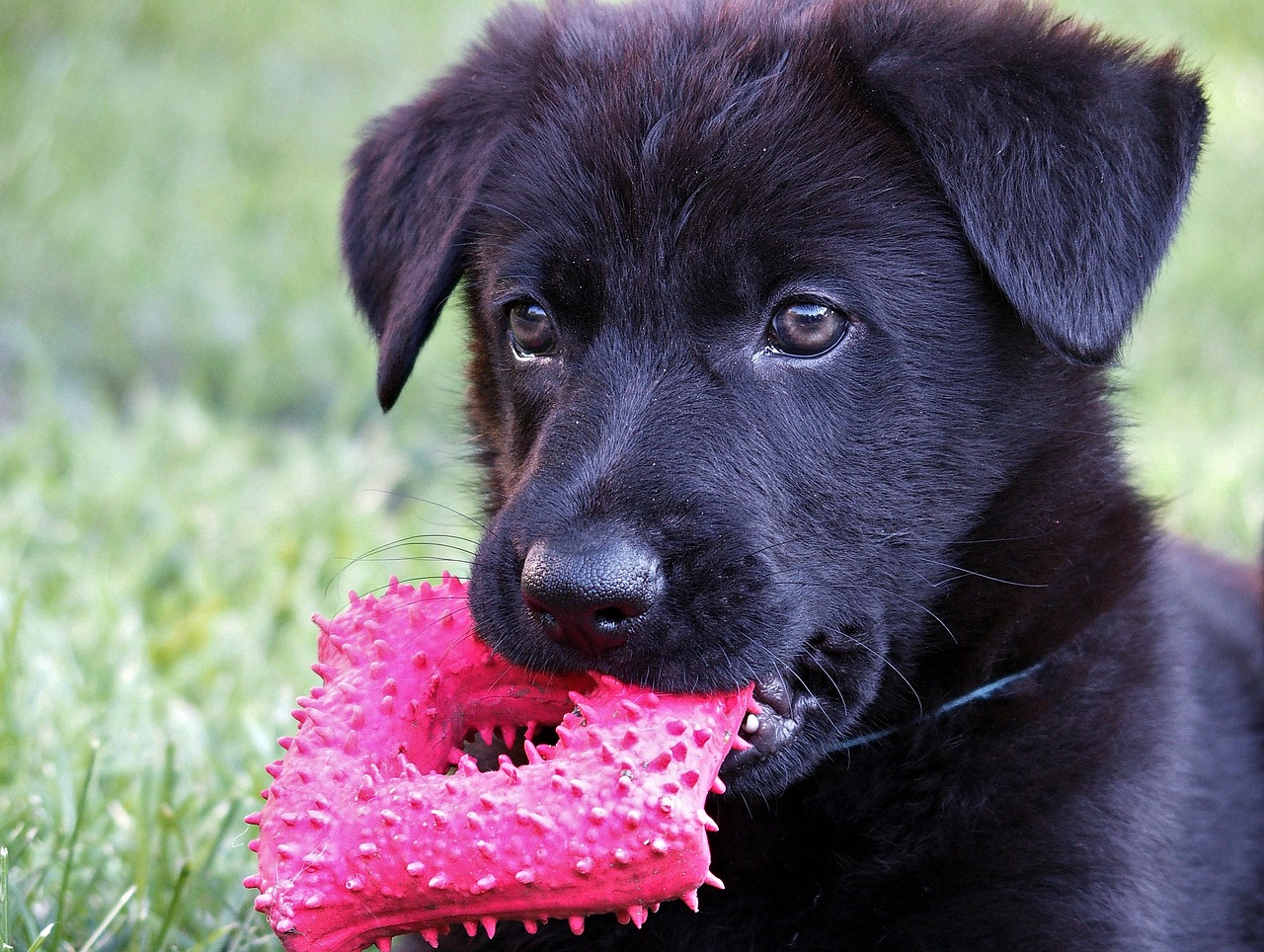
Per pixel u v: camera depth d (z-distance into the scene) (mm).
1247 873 3961
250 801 4023
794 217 3156
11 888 3379
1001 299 3311
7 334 7660
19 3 12242
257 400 7543
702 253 3158
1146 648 3502
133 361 7754
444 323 7859
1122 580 3457
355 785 2604
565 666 2889
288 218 9680
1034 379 3369
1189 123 3295
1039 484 3385
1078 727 3336
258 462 6758
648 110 3346
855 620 3223
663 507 2920
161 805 3867
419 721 2881
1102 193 3193
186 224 9344
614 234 3244
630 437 3031
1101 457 3486
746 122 3250
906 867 3207
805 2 3703
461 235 3713
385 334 3789
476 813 2465
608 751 2510
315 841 2562
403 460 6754
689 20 3629
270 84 12219
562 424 3121
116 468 6125
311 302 8391
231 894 3725
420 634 2992
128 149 10305
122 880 3684
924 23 3410
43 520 5699
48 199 9273
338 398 7367
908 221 3250
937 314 3246
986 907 3145
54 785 3969
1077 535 3418
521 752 3484
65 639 4750
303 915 2525
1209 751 3973
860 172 3240
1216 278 9062
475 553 3121
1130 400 4922
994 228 3127
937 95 3209
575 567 2758
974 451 3312
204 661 4848
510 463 3529
